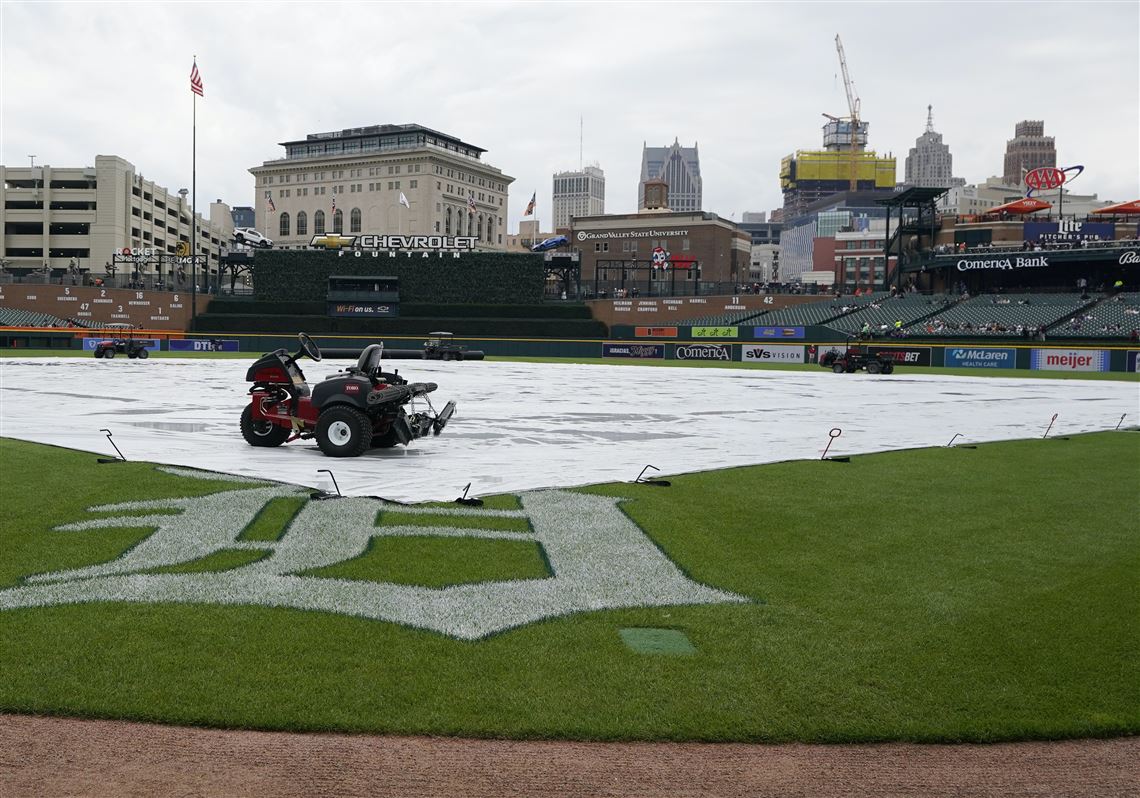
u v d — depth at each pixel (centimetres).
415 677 548
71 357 5459
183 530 907
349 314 7962
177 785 429
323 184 16488
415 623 642
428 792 427
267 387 1552
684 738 483
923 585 757
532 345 7356
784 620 664
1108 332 6047
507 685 540
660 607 691
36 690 518
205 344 7100
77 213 12150
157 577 742
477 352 6288
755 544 897
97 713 495
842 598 719
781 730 490
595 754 467
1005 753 477
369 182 16062
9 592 693
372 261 8138
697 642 616
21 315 7538
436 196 15812
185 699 511
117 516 966
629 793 430
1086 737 494
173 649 584
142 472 1248
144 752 459
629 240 12875
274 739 475
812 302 8262
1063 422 2275
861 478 1313
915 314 7238
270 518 970
